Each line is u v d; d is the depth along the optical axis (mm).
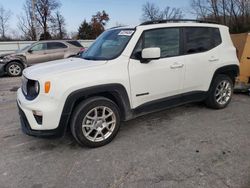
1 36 50344
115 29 4496
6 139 4098
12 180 2986
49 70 3555
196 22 4684
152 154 3463
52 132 3377
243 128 4246
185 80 4438
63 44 12609
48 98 3281
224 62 4949
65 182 2922
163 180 2885
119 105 3832
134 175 2998
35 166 3270
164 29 4195
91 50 4469
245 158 3285
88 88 3438
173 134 4082
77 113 3473
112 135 3797
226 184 2771
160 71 4066
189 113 5004
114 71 3662
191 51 4500
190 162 3230
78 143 3688
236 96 6262
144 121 4656
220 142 3758
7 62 11594
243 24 26344
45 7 50969
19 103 3672
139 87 3902
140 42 3938
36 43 12188
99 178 2971
